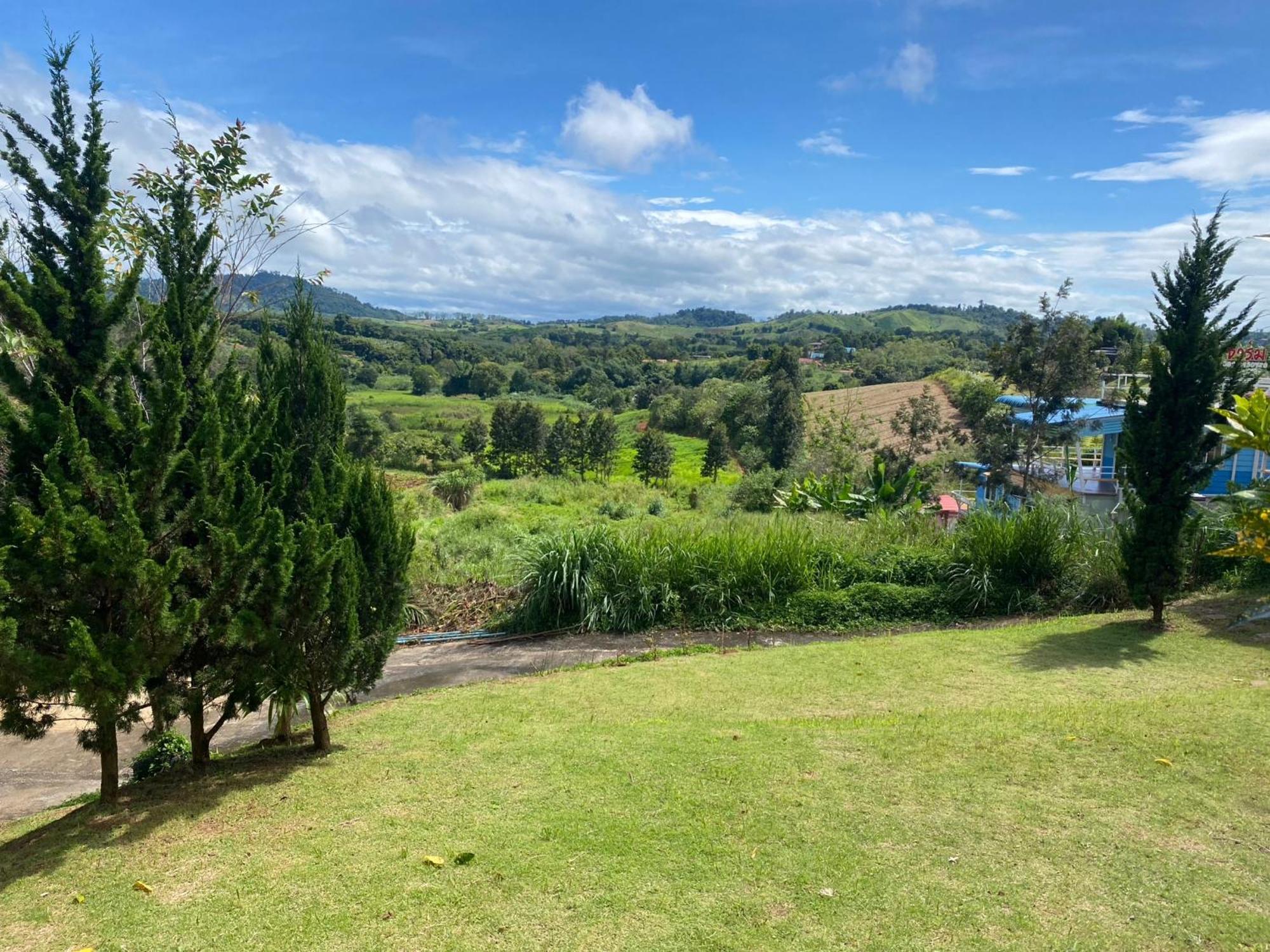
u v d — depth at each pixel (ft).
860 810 12.37
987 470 59.06
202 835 12.58
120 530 11.81
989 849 11.10
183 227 16.37
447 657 27.17
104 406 12.85
